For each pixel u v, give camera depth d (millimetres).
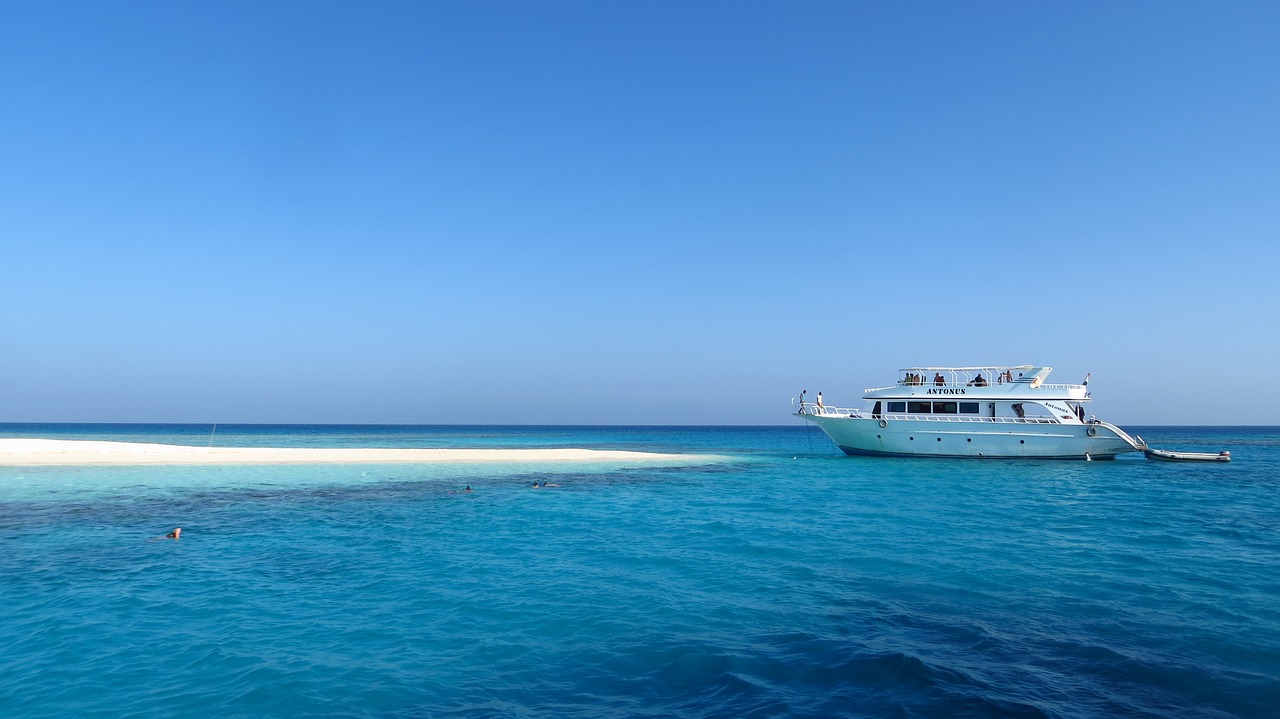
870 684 7926
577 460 44938
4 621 9945
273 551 15094
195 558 14281
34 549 14953
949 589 12211
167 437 105688
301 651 8898
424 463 40031
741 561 14422
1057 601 11477
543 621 10234
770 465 42406
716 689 7805
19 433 135875
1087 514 21812
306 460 38594
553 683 7980
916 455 43812
